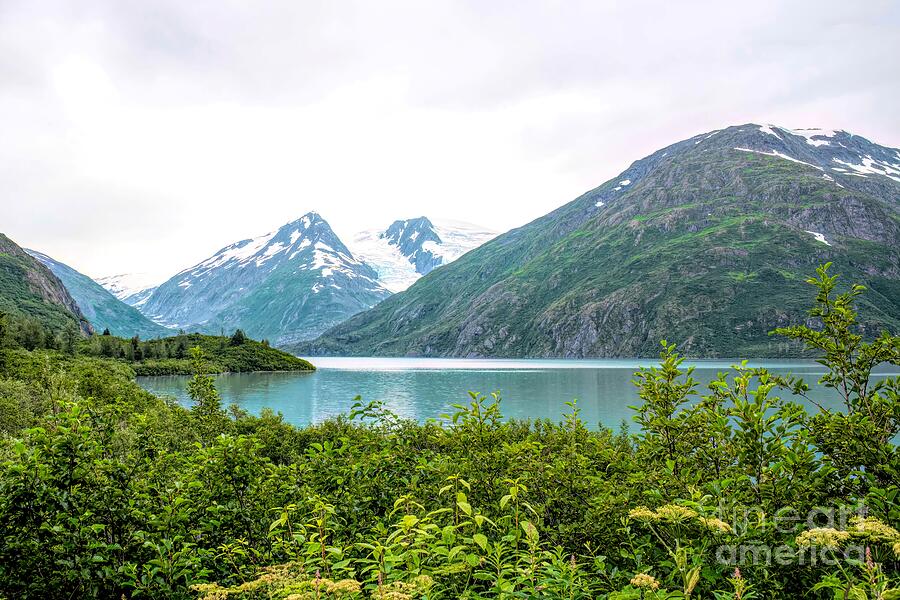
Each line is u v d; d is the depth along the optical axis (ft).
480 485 29.48
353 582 16.44
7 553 23.59
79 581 23.85
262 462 32.63
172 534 26.76
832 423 22.38
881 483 21.86
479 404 34.55
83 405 31.83
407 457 34.55
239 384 509.35
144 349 629.92
